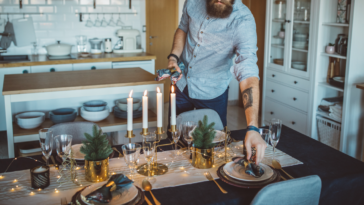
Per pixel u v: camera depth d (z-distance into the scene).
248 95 1.71
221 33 2.09
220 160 1.67
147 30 5.32
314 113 3.45
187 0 2.24
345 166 1.62
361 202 1.59
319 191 1.31
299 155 1.75
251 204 1.20
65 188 1.40
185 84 2.39
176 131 1.64
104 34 5.09
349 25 2.94
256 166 1.48
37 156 1.72
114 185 1.28
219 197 1.31
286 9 3.65
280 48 3.87
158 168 1.57
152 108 3.20
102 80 2.90
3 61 4.10
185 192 1.35
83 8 4.91
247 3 4.87
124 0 5.09
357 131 3.20
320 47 3.30
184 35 2.39
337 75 3.33
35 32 4.74
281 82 3.85
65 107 3.10
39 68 4.12
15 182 1.44
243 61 1.87
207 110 2.25
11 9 4.57
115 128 2.88
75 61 4.25
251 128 1.51
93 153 1.41
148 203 1.27
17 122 2.67
